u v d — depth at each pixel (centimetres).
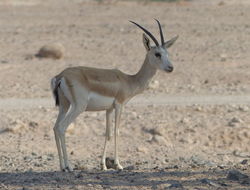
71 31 11931
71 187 3344
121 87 4166
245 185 3353
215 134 5497
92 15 13925
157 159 4972
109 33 11669
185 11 14375
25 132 5569
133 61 9306
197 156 5075
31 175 3781
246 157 5091
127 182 3475
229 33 11562
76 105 3959
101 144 5309
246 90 7269
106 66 8869
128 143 5356
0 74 8188
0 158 4900
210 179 3531
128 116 5888
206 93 7144
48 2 17000
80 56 9706
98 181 3519
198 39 11012
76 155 5053
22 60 9288
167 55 4359
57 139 3984
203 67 8706
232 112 6081
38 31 11925
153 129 5541
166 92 7231
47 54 9481
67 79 3938
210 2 16838
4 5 15712
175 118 5862
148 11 14400
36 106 6419
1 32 11819
